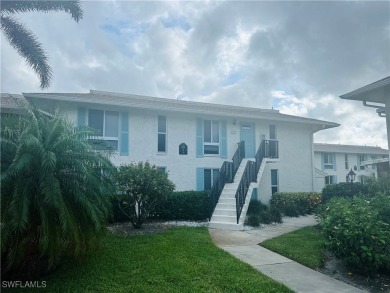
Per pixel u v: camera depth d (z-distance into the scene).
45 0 10.48
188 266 5.56
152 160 13.77
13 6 10.49
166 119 14.41
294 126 17.81
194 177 14.52
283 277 5.33
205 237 8.09
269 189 16.52
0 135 5.11
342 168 29.81
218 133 15.58
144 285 4.71
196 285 4.75
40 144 4.83
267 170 16.62
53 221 4.90
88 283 4.81
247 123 16.41
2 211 4.63
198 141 14.87
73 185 5.15
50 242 4.78
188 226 10.14
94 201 5.51
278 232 9.48
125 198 9.17
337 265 6.07
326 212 7.13
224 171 13.41
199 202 11.73
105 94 16.69
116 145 13.23
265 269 5.74
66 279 4.98
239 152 15.11
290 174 17.23
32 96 11.59
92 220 5.16
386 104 9.44
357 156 30.88
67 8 10.78
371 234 5.44
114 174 6.49
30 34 11.08
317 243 7.61
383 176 10.74
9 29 10.78
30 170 4.99
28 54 10.94
